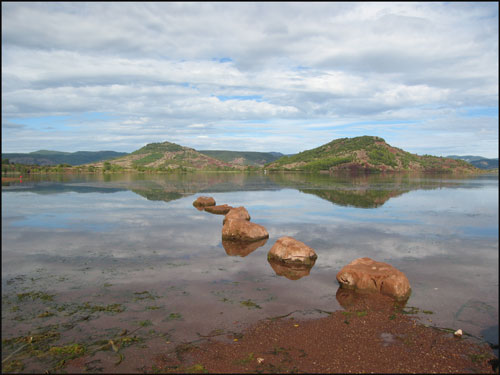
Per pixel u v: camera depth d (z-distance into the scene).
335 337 8.66
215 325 9.23
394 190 58.00
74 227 22.81
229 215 23.14
